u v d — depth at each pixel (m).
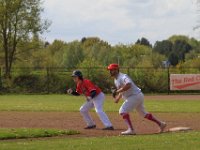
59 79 74.75
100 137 22.17
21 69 76.06
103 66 79.00
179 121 31.03
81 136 23.20
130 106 24.08
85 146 18.67
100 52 126.62
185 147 18.25
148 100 56.75
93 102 26.50
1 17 80.94
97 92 26.39
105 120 26.25
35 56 90.19
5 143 19.98
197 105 47.09
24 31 83.25
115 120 31.70
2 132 23.33
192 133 22.97
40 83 74.88
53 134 23.44
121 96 24.38
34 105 46.91
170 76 73.88
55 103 50.41
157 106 45.47
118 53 128.00
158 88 75.75
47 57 97.50
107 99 58.88
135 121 30.64
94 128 26.84
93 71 74.94
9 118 33.09
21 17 82.25
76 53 128.25
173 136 21.67
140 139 20.72
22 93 73.50
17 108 42.78
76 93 26.94
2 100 56.22
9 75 75.06
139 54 129.75
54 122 30.31
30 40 84.56
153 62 110.12
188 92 74.62
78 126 27.98
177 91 74.50
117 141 20.11
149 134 23.64
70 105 47.09
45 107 44.12
